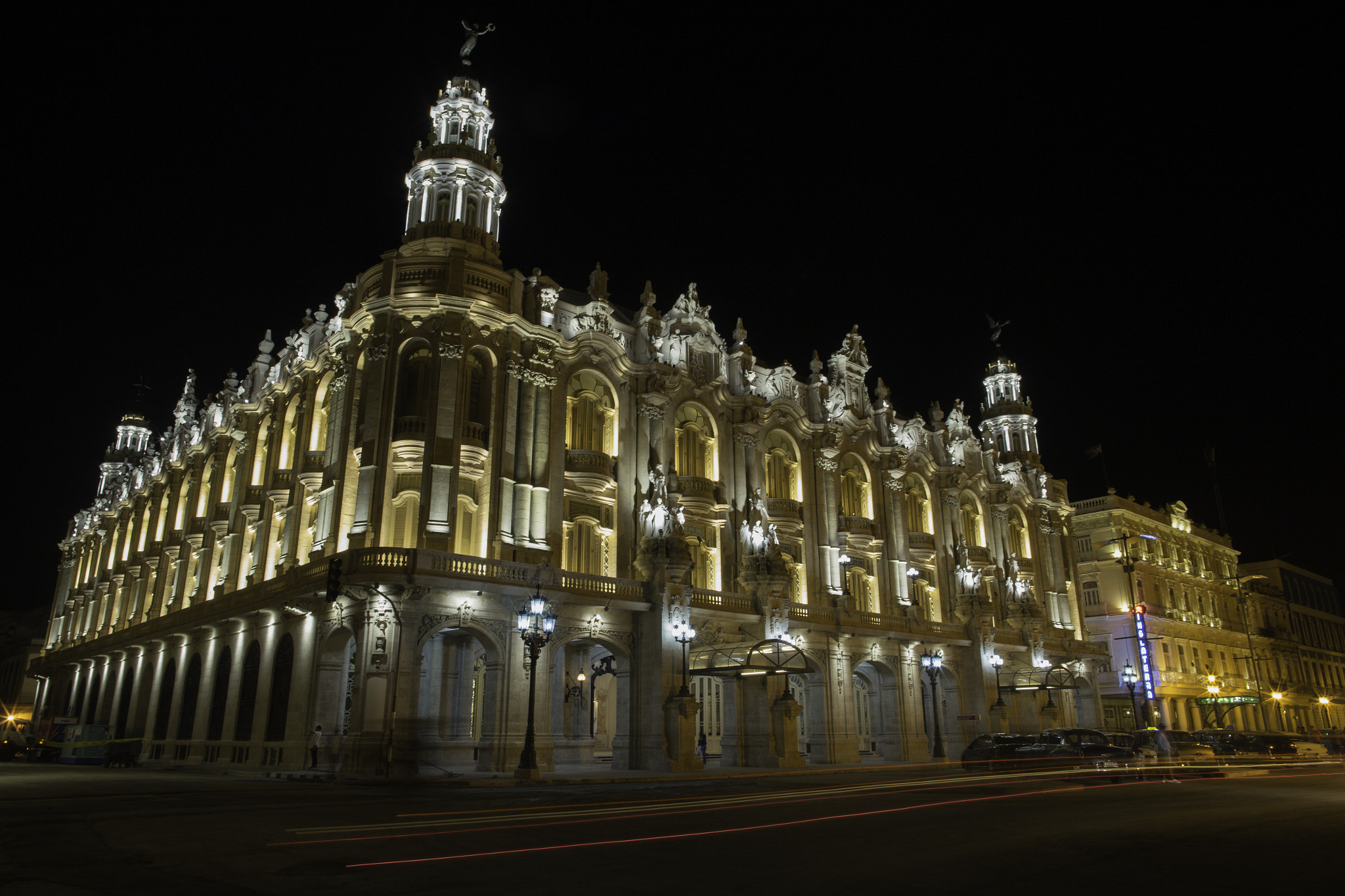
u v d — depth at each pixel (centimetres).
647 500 3900
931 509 5534
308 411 4106
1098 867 1089
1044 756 3127
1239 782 2605
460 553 3381
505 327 3666
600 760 4216
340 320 4047
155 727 4709
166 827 1573
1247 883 984
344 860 1180
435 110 4050
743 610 4000
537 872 1070
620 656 3681
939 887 962
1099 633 7000
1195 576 7931
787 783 2795
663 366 4166
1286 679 8894
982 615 5166
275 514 4122
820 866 1101
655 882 1002
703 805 1959
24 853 1275
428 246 3662
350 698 3178
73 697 6391
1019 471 6391
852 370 5319
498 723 3167
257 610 3694
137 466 6944
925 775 3228
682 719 3466
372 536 3256
